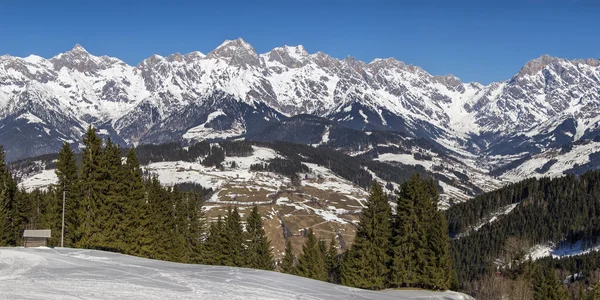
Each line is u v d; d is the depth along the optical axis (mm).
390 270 91625
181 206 131250
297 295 56375
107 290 50031
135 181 104500
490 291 123688
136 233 99688
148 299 47562
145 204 103938
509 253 140125
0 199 110438
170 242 114938
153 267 67688
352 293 62812
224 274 66062
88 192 96000
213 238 124312
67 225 98938
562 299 112188
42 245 86062
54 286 50375
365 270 90938
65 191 100750
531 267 127000
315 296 57156
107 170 95750
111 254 78438
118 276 58375
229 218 122750
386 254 92625
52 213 107625
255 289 57250
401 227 91312
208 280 60344
